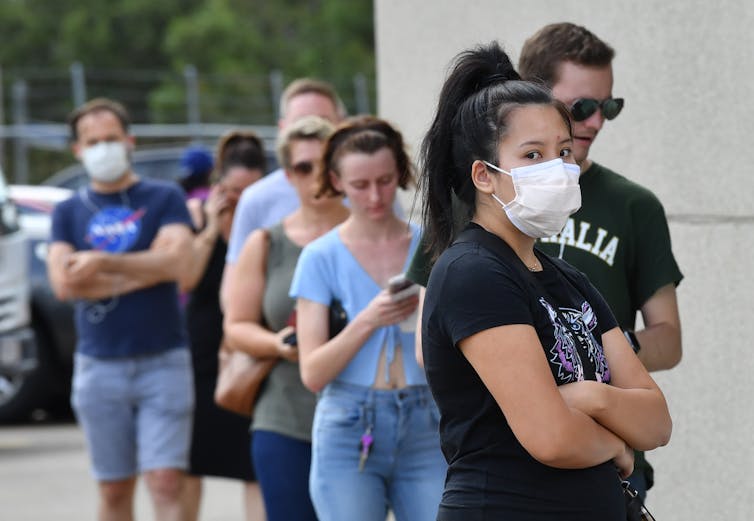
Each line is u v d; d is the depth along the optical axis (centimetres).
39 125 6091
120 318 1581
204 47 8831
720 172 1208
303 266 1162
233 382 1289
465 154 755
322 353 1113
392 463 1120
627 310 1000
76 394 1611
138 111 6378
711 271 1222
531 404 704
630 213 995
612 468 750
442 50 1658
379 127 1159
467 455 738
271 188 1477
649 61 1286
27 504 2141
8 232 2630
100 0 9106
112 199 1645
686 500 1254
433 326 736
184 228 1622
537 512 721
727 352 1203
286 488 1262
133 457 1617
